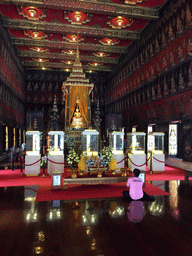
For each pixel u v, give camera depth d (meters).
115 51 20.61
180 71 11.49
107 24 16.08
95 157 8.59
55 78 28.38
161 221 4.36
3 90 14.93
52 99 28.11
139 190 5.79
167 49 12.87
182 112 11.27
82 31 16.66
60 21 15.66
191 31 10.44
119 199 5.88
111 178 7.07
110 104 27.36
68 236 3.71
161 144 10.50
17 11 14.25
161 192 6.61
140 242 3.50
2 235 3.76
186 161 10.96
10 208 5.17
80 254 3.14
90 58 23.50
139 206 5.29
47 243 3.46
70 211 4.95
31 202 5.64
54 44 19.56
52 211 4.95
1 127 14.20
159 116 14.01
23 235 3.75
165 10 13.10
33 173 9.40
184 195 6.28
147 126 16.06
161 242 3.51
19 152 12.26
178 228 4.03
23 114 25.88
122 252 3.20
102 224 4.21
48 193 6.51
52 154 9.81
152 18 14.10
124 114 21.88
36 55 22.27
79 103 14.27
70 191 6.73
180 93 11.48
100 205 5.38
